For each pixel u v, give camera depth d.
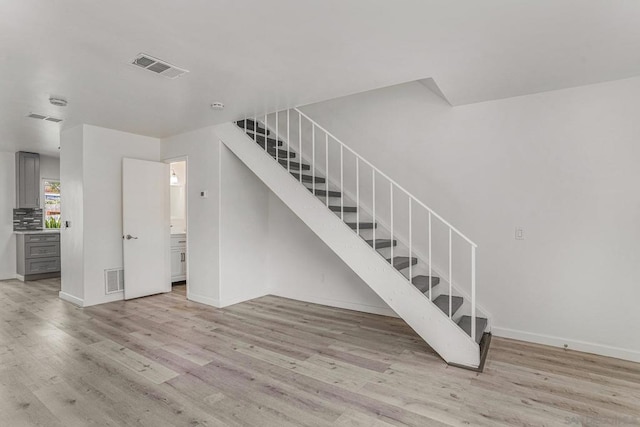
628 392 2.41
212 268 4.58
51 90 3.28
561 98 3.17
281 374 2.68
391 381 2.57
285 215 5.04
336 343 3.31
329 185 4.54
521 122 3.35
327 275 4.64
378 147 4.15
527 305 3.35
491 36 2.29
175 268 5.84
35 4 1.93
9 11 1.99
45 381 2.55
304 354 3.06
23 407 2.22
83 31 2.23
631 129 2.90
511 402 2.29
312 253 4.77
